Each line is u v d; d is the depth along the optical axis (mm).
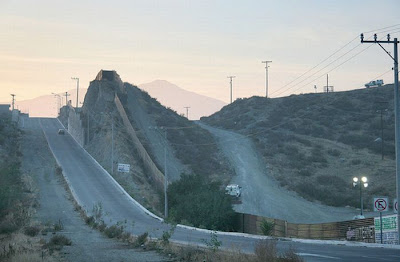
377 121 146000
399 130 36156
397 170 35656
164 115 153000
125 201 78250
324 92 191250
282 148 128000
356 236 44531
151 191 90750
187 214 59188
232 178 104562
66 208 72312
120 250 28375
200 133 144125
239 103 199500
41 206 72750
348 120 152500
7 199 49406
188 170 110125
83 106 168250
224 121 177500
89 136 137500
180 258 22719
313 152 123438
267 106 184125
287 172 109625
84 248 30031
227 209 59500
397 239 36156
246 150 128375
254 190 94000
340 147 127562
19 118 197375
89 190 86250
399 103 36562
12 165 77625
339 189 97625
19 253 23156
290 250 18984
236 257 19719
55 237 33469
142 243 31844
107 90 151750
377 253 25125
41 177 98062
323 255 23969
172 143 128750
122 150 111812
